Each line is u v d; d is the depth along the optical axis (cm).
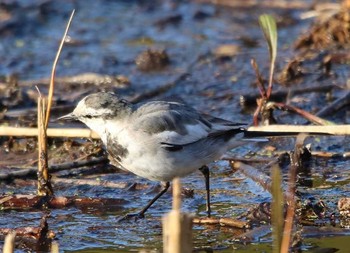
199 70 1911
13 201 1251
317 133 1322
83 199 1259
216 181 1351
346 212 1170
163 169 1167
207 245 1092
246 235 1112
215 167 1416
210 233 1134
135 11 2373
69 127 1588
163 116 1162
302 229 1116
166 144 1150
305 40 1981
